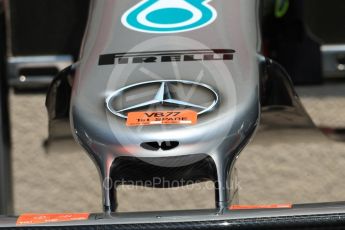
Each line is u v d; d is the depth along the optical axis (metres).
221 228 4.39
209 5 5.27
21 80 7.66
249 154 7.62
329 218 4.37
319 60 7.48
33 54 7.62
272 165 7.54
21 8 7.60
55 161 7.76
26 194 7.56
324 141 7.43
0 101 6.76
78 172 7.66
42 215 4.57
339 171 7.46
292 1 7.28
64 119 5.37
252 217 4.41
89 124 4.80
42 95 8.07
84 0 7.56
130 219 4.45
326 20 7.52
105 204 4.72
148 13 5.25
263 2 6.10
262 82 5.08
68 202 7.47
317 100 7.80
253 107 4.81
